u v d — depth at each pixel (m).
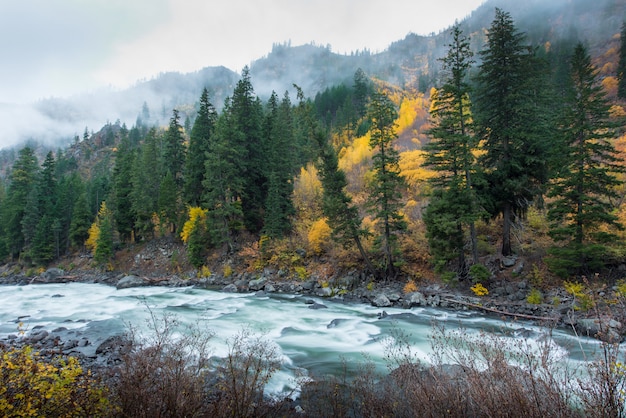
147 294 29.08
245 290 29.75
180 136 51.09
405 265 25.00
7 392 4.20
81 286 37.97
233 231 38.78
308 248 32.16
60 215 56.84
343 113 73.31
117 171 59.47
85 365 10.38
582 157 17.47
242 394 5.72
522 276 20.31
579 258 18.36
